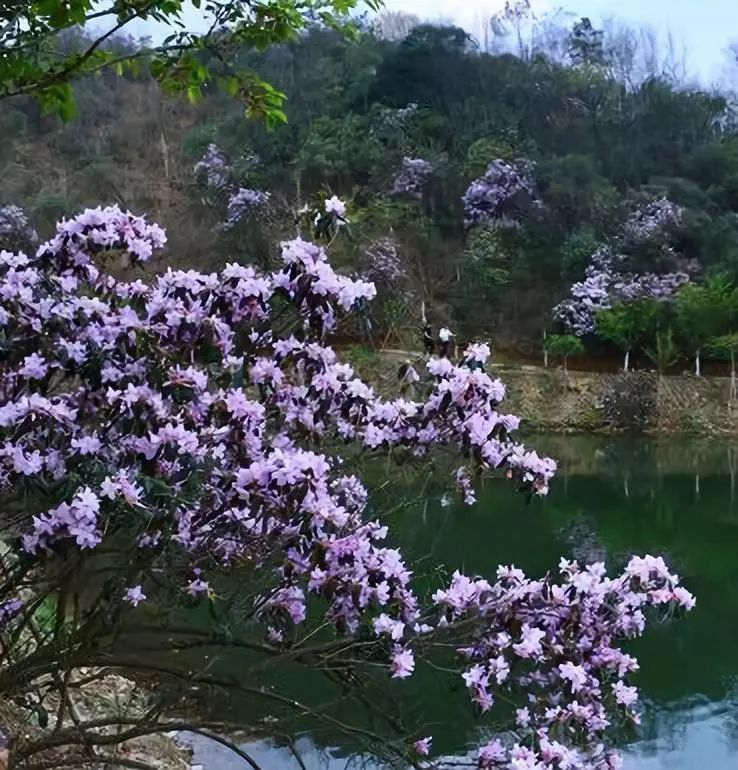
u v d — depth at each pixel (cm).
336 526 203
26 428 192
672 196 1973
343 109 2164
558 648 219
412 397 272
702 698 485
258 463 197
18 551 202
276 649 239
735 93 2362
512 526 845
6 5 229
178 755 370
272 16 262
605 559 750
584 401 1552
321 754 335
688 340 1658
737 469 1248
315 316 222
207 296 217
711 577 720
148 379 208
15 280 212
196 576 222
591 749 223
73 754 277
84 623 242
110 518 197
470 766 258
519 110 2162
